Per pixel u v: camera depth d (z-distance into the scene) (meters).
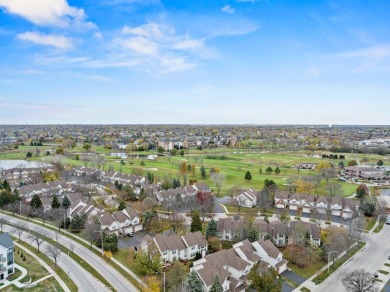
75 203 120.62
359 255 89.69
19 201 126.56
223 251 78.44
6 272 74.62
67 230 105.75
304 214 127.88
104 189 163.50
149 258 76.81
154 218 107.31
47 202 128.38
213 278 65.75
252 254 80.31
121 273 77.25
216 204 139.75
